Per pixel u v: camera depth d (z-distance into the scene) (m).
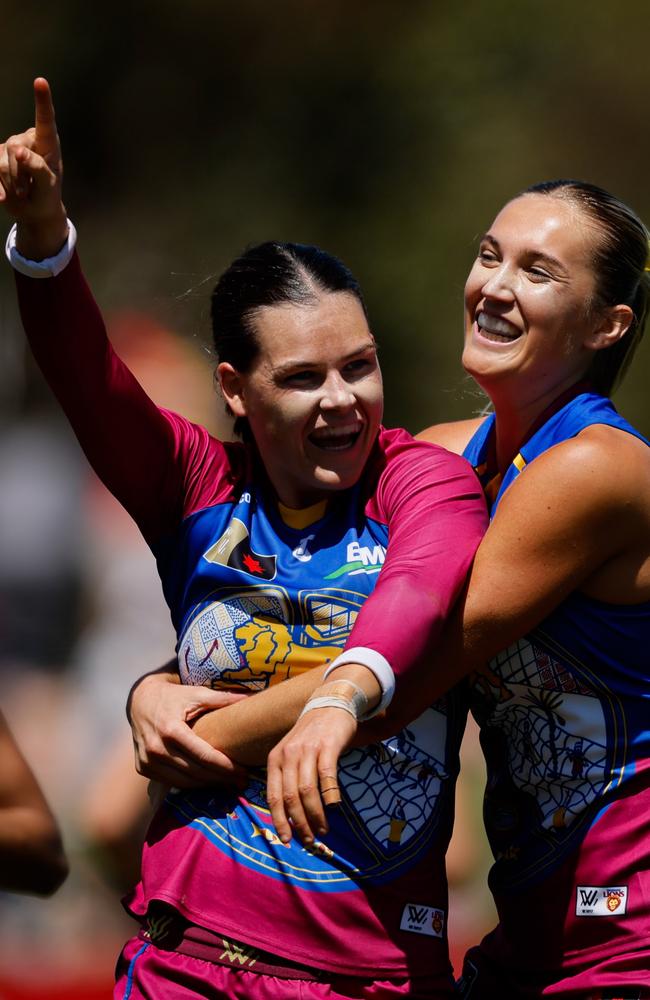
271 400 10.02
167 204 46.38
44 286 9.99
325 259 10.20
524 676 10.10
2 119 46.97
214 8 48.16
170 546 10.67
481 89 47.25
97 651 17.23
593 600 10.01
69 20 47.94
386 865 9.80
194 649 10.32
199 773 10.05
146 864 10.22
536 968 10.21
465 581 9.74
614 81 47.03
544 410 10.54
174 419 10.72
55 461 18.11
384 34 48.41
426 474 10.09
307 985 9.60
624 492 9.81
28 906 15.66
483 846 17.62
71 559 17.69
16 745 12.40
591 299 10.30
